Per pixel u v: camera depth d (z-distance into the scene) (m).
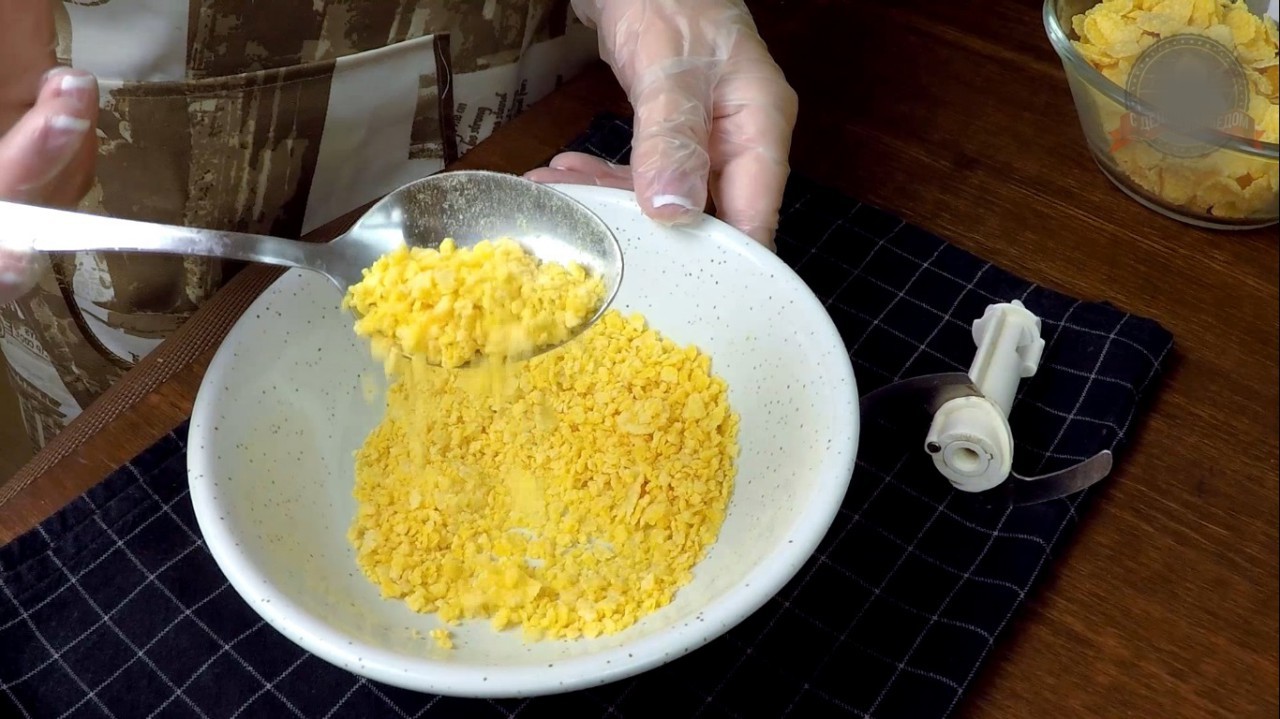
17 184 0.26
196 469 0.24
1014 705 0.25
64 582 0.26
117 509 0.27
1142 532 0.28
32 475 0.29
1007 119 0.38
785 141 0.33
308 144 0.36
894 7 0.42
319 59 0.35
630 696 0.25
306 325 0.28
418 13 0.36
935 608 0.26
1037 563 0.27
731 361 0.29
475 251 0.28
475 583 0.26
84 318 0.37
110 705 0.25
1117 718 0.24
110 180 0.34
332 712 0.25
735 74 0.33
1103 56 0.34
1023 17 0.41
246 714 0.25
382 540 0.27
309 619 0.22
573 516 0.27
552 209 0.28
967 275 0.33
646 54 0.32
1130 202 0.35
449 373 0.28
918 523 0.28
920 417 0.29
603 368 0.30
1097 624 0.26
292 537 0.25
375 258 0.28
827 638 0.26
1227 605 0.26
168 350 0.31
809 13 0.42
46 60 0.30
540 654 0.23
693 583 0.25
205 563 0.27
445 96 0.39
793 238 0.34
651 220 0.29
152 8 0.31
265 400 0.26
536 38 0.40
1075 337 0.31
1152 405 0.30
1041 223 0.35
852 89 0.39
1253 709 0.25
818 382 0.25
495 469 0.28
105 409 0.30
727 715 0.25
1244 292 0.33
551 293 0.28
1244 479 0.29
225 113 0.34
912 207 0.35
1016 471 0.29
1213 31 0.33
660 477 0.27
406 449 0.28
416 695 0.25
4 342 0.40
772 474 0.26
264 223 0.38
